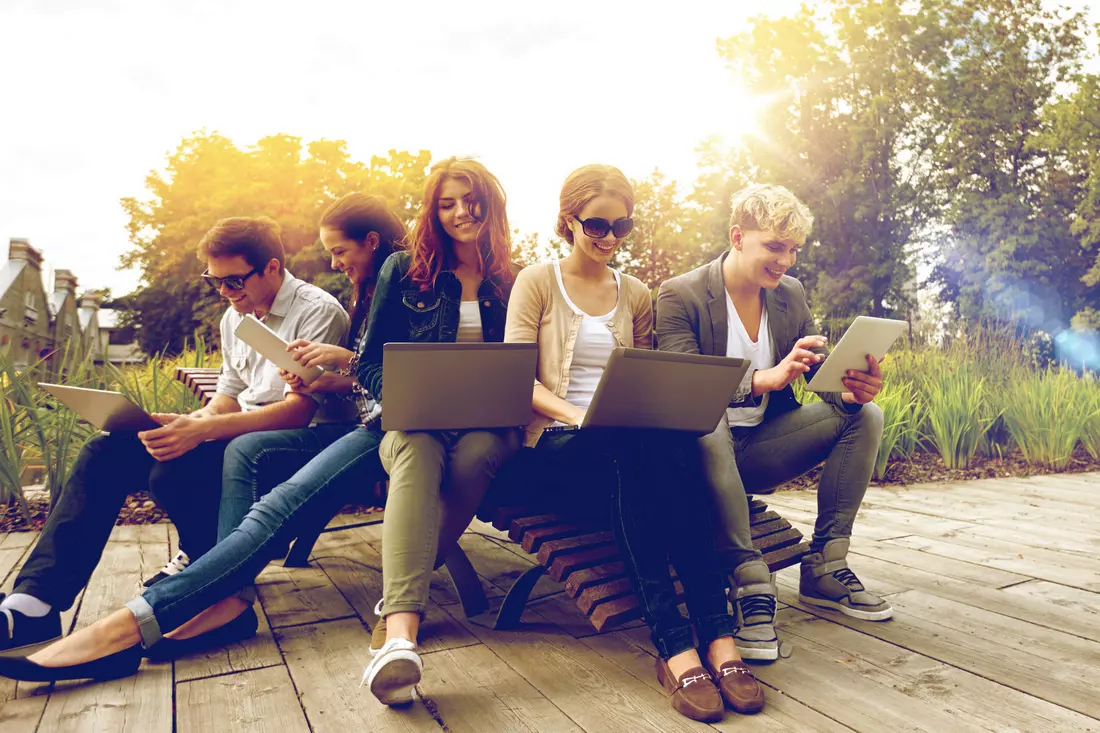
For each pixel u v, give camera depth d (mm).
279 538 1968
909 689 1799
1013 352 7891
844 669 1922
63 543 1971
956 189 24625
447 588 2674
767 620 1983
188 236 25594
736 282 2291
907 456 5891
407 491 1816
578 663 1960
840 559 2402
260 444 2162
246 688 1779
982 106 24703
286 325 2463
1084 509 4273
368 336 2168
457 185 2160
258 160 25531
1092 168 21500
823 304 24047
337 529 2855
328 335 2447
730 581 2051
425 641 2125
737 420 2375
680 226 27047
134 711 1645
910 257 25172
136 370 4906
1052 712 1676
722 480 2012
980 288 22781
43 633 1918
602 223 2072
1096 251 22234
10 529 3555
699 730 1578
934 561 3059
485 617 2318
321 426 2328
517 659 1986
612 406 1719
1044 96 24719
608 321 2154
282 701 1710
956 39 25375
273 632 2180
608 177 2104
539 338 2133
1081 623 2293
